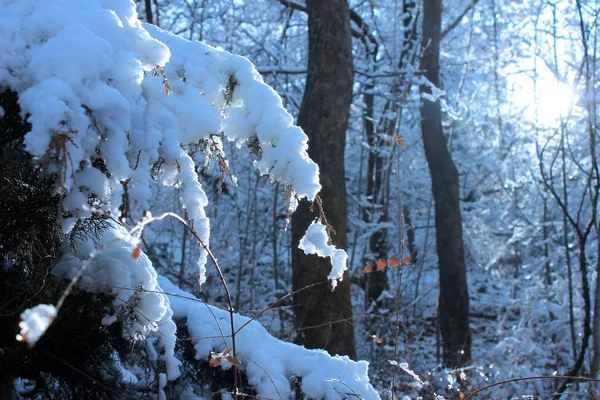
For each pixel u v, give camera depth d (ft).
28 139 4.66
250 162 30.45
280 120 6.59
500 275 43.91
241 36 32.53
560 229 33.81
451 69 38.06
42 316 4.03
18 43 5.23
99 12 5.60
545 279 34.30
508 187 38.58
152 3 30.14
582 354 18.16
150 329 6.45
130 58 5.49
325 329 18.34
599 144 28.94
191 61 6.80
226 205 33.83
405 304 37.63
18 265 5.86
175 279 29.86
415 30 34.06
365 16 38.24
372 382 19.16
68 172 5.07
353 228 34.45
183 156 6.20
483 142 42.52
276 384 7.21
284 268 35.88
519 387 19.95
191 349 7.54
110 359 6.56
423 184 40.42
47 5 5.54
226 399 7.19
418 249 44.45
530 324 28.45
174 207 29.68
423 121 31.45
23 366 5.97
